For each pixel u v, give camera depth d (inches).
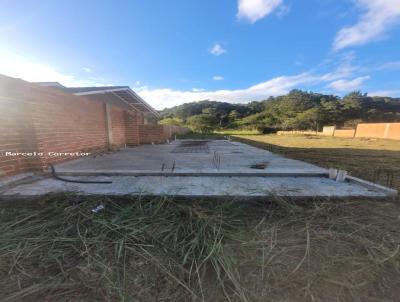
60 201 119.1
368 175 196.9
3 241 80.3
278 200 123.2
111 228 89.7
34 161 181.8
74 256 73.4
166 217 101.8
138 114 493.4
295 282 62.7
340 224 97.6
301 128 1528.1
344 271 67.4
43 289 59.4
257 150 360.5
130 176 172.7
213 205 117.6
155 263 70.1
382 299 57.8
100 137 326.3
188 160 245.6
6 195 125.3
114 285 60.6
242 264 70.0
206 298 57.2
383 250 78.2
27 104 176.2
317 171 180.1
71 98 247.1
